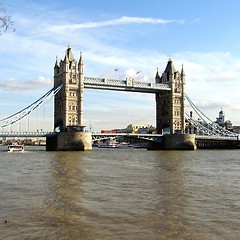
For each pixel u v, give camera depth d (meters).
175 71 190.50
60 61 166.38
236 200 31.80
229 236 21.50
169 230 22.69
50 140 159.75
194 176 49.97
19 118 149.00
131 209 28.19
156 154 119.75
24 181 43.88
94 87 167.25
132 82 174.12
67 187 39.00
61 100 163.50
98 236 21.50
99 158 93.19
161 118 195.88
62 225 23.73
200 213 26.92
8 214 26.47
